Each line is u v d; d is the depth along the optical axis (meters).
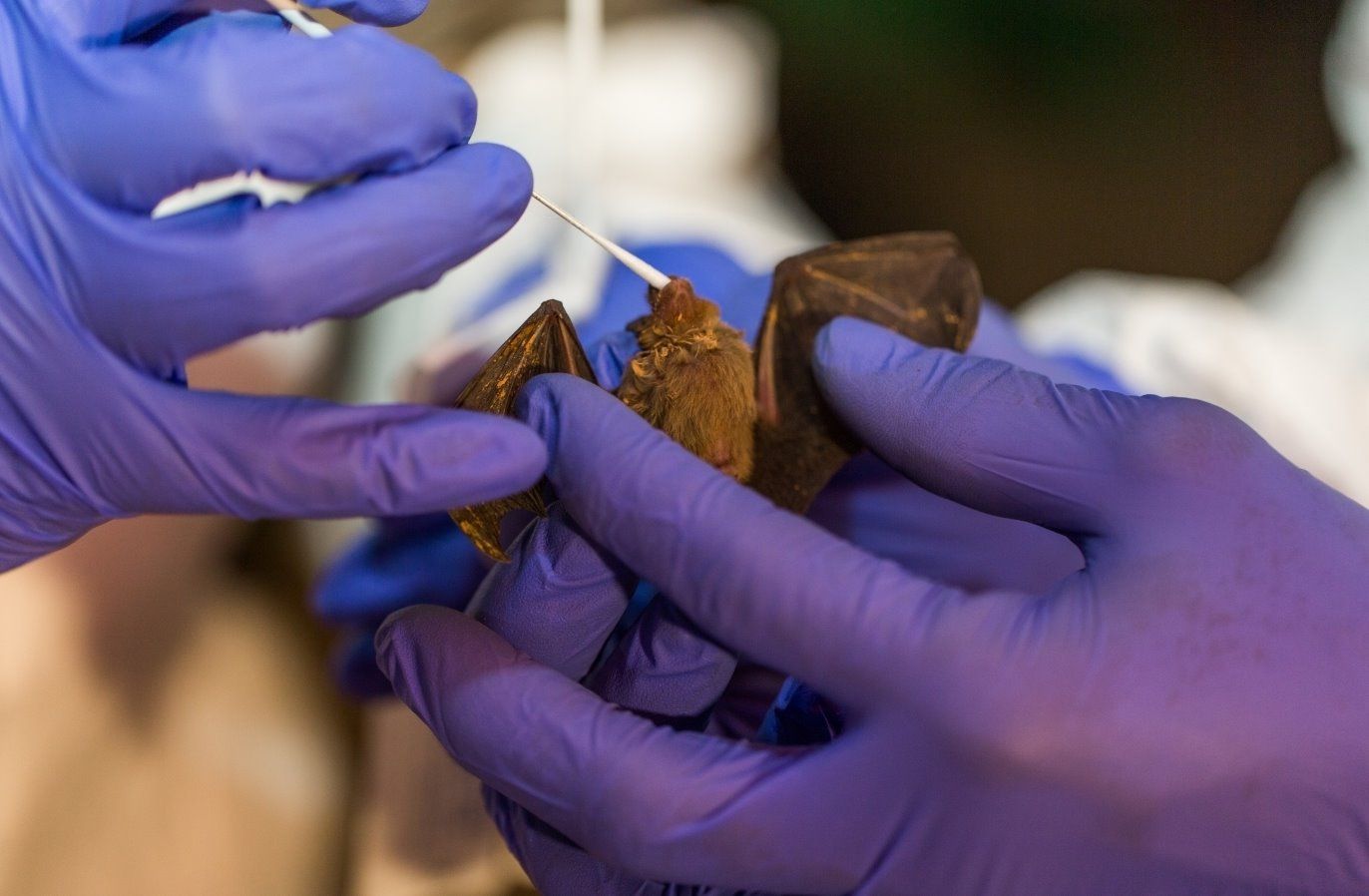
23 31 0.34
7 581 0.45
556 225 0.51
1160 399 0.37
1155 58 0.89
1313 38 0.88
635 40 0.65
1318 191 0.72
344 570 0.47
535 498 0.37
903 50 0.89
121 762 0.47
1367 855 0.35
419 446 0.35
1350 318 0.66
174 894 0.47
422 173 0.35
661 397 0.37
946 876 0.35
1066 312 0.62
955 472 0.37
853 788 0.35
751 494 0.36
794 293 0.39
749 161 0.69
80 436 0.35
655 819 0.36
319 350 0.58
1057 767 0.35
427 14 0.60
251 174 0.34
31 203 0.34
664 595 0.38
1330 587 0.36
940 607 0.35
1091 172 0.84
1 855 0.43
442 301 0.54
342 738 0.54
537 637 0.38
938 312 0.40
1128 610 0.35
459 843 0.46
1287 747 0.35
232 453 0.35
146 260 0.34
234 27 0.34
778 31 0.89
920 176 0.85
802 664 0.35
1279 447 0.52
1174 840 0.35
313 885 0.50
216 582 0.55
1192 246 0.80
